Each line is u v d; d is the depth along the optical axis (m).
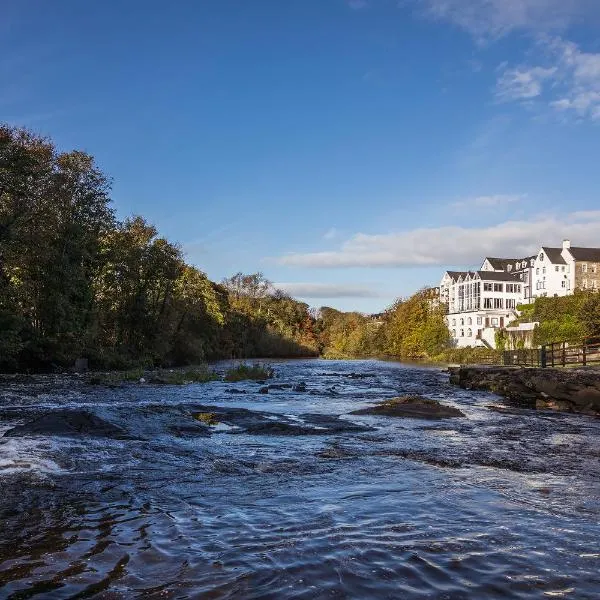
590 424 14.27
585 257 89.81
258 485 6.86
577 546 4.58
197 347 57.62
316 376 37.72
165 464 8.09
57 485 6.69
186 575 3.98
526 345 66.62
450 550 4.47
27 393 19.91
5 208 30.39
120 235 45.16
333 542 4.67
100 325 44.09
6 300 31.16
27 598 3.60
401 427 12.83
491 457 9.09
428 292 98.31
